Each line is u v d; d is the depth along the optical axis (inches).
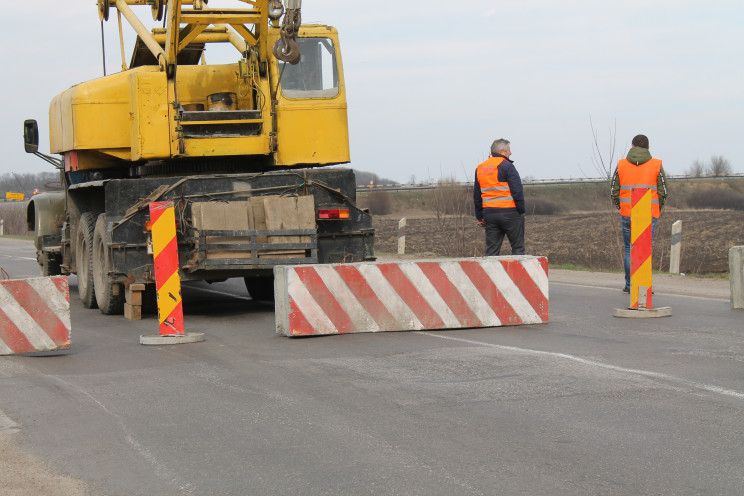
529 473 189.8
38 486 190.9
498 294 392.5
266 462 203.5
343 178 461.4
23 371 320.2
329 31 485.1
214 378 296.8
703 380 269.7
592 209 3036.4
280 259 438.6
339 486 185.3
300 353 337.7
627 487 179.8
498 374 286.8
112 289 468.4
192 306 518.0
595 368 291.6
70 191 562.3
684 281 586.9
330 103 481.7
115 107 489.7
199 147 462.3
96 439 226.8
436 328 386.3
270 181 452.8
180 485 189.8
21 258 1038.4
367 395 263.3
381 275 382.6
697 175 3897.6
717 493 175.0
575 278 626.2
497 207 476.4
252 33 471.5
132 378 302.0
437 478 188.2
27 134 591.2
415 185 3585.1
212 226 430.6
